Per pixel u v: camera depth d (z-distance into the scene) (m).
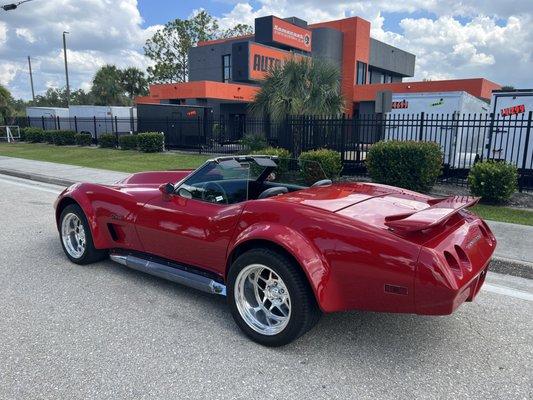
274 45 30.33
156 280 4.66
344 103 15.08
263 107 15.20
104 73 51.44
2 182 12.24
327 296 2.99
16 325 3.63
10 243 6.01
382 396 2.72
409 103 13.11
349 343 3.37
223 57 35.31
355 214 3.20
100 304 4.05
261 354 3.21
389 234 2.89
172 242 4.04
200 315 3.84
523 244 5.83
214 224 3.65
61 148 23.69
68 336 3.45
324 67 14.69
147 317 3.79
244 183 4.18
